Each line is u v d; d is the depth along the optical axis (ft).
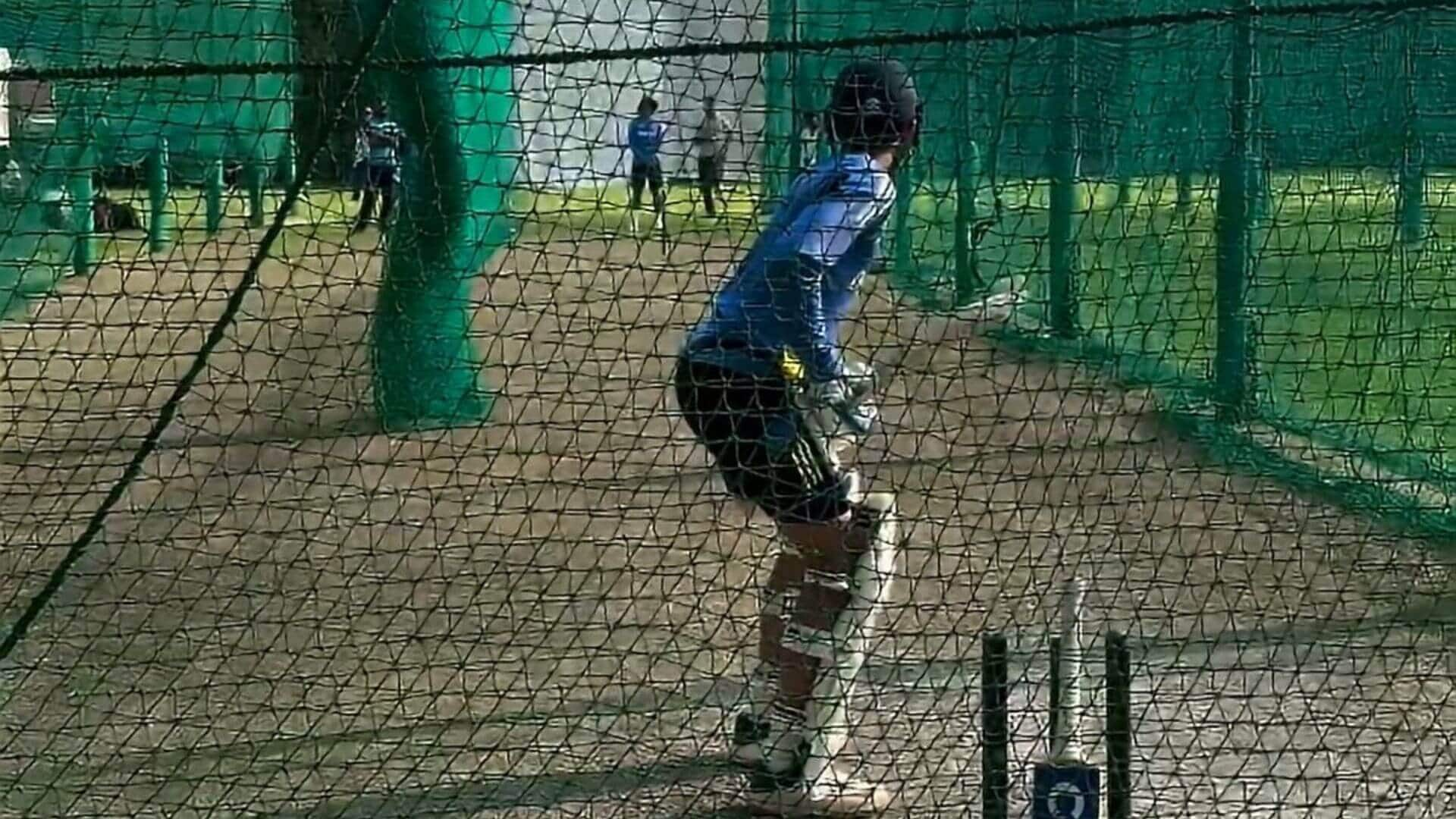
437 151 18.76
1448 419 18.42
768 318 12.76
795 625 12.96
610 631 14.40
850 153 12.93
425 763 13.85
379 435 17.16
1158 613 15.48
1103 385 19.97
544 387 21.88
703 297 19.07
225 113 17.20
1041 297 20.15
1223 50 20.26
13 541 18.42
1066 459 19.67
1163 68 20.65
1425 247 19.33
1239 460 19.36
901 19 20.63
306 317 18.70
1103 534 15.44
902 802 13.07
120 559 17.49
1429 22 18.52
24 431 22.12
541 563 18.40
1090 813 11.47
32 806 13.11
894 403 16.97
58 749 14.02
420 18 18.65
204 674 15.26
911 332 18.63
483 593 17.38
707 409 12.92
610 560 18.65
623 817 13.01
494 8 18.74
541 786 13.52
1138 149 20.61
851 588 12.97
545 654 15.71
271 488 17.62
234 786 13.20
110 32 18.16
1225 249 20.39
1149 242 21.20
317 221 17.10
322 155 15.43
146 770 13.75
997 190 19.90
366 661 14.32
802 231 12.67
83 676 15.24
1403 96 19.62
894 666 13.87
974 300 19.17
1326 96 20.20
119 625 16.29
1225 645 14.51
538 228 18.88
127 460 21.45
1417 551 17.03
